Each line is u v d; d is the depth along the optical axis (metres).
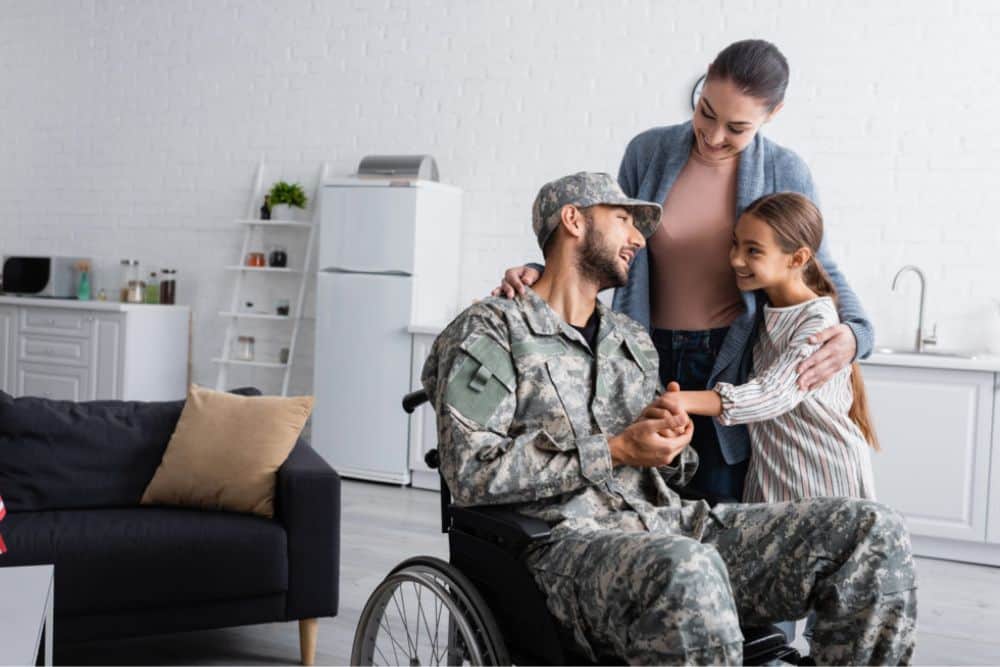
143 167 6.21
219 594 2.51
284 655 2.69
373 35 5.52
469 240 5.31
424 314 4.98
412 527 4.10
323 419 5.06
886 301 4.49
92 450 2.86
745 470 2.12
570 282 1.87
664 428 1.65
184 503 2.79
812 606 1.65
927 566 3.84
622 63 4.95
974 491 3.84
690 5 4.79
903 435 3.95
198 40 6.01
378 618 1.90
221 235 5.98
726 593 1.43
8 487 2.75
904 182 4.44
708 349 2.16
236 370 5.94
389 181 4.90
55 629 2.39
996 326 4.30
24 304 5.88
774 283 1.99
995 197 4.30
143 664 2.60
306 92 5.71
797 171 2.12
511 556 1.63
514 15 5.17
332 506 2.61
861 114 4.50
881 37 4.45
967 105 4.33
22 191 6.59
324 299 5.06
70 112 6.41
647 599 1.43
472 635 1.62
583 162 5.04
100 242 6.36
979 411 3.83
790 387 1.83
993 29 4.27
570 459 1.64
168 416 3.00
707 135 2.02
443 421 1.70
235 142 5.93
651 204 1.89
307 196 5.72
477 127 5.27
